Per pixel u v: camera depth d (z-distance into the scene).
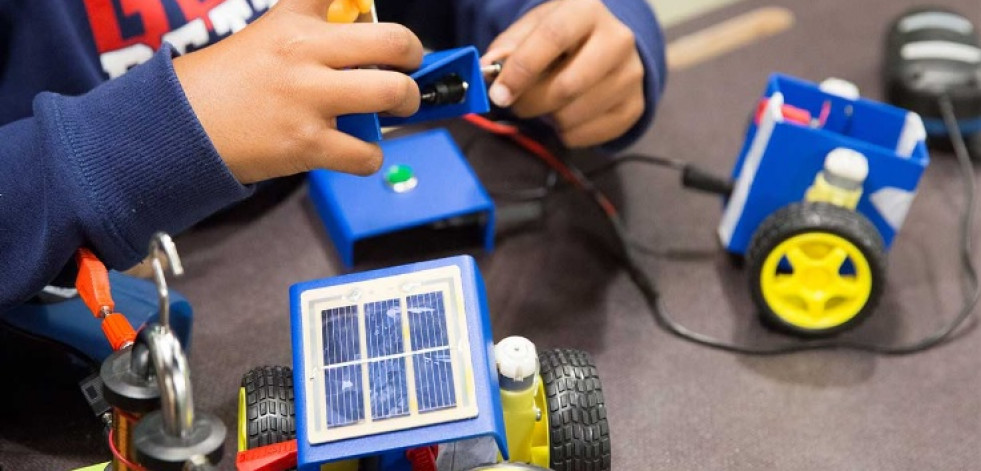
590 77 0.65
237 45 0.51
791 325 0.65
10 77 0.66
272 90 0.49
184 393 0.33
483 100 0.55
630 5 0.74
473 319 0.44
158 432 0.33
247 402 0.47
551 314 0.67
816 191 0.66
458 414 0.41
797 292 0.65
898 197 0.66
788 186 0.67
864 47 0.97
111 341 0.41
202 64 0.50
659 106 0.89
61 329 0.56
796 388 0.62
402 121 0.55
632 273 0.70
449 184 0.73
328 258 0.71
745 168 0.70
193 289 0.67
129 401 0.34
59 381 0.57
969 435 0.59
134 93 0.49
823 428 0.59
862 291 0.64
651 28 0.75
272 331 0.64
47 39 0.66
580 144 0.72
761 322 0.67
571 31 0.63
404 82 0.49
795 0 1.04
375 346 0.43
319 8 0.52
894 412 0.60
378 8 0.84
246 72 0.49
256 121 0.49
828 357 0.64
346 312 0.44
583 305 0.68
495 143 0.84
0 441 0.54
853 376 0.63
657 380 0.62
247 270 0.69
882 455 0.57
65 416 0.56
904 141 0.69
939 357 0.65
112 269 0.52
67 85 0.67
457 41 0.85
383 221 0.69
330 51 0.50
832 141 0.65
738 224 0.70
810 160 0.66
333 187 0.72
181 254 0.70
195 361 0.61
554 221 0.75
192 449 0.33
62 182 0.48
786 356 0.64
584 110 0.68
